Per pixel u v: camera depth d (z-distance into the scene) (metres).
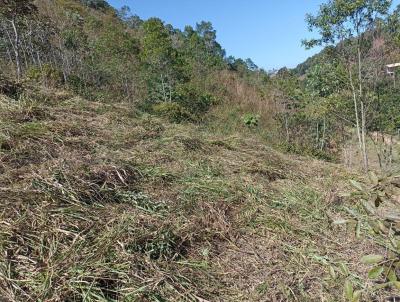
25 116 4.11
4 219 2.35
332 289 2.38
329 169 5.26
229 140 5.59
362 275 2.53
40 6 16.27
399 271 1.92
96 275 2.07
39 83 6.31
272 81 17.47
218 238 2.87
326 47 7.20
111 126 4.76
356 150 8.89
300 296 2.31
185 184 3.54
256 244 2.87
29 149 3.34
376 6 6.41
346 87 7.64
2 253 2.10
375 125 7.64
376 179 1.48
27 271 2.04
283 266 2.62
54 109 4.75
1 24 9.54
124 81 11.84
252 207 3.39
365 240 3.00
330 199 3.75
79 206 2.66
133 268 2.20
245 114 13.70
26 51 10.45
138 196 3.04
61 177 2.94
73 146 3.68
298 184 4.30
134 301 2.00
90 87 9.88
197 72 17.66
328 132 10.42
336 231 3.18
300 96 11.65
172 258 2.44
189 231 2.77
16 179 2.84
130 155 3.88
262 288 2.34
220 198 3.37
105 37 14.85
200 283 2.30
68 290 1.94
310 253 2.80
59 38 11.67
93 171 3.14
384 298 2.28
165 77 12.49
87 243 2.31
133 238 2.42
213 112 13.66
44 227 2.37
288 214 3.41
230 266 2.55
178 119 8.98
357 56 7.12
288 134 10.92
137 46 17.06
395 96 7.41
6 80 5.16
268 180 4.26
